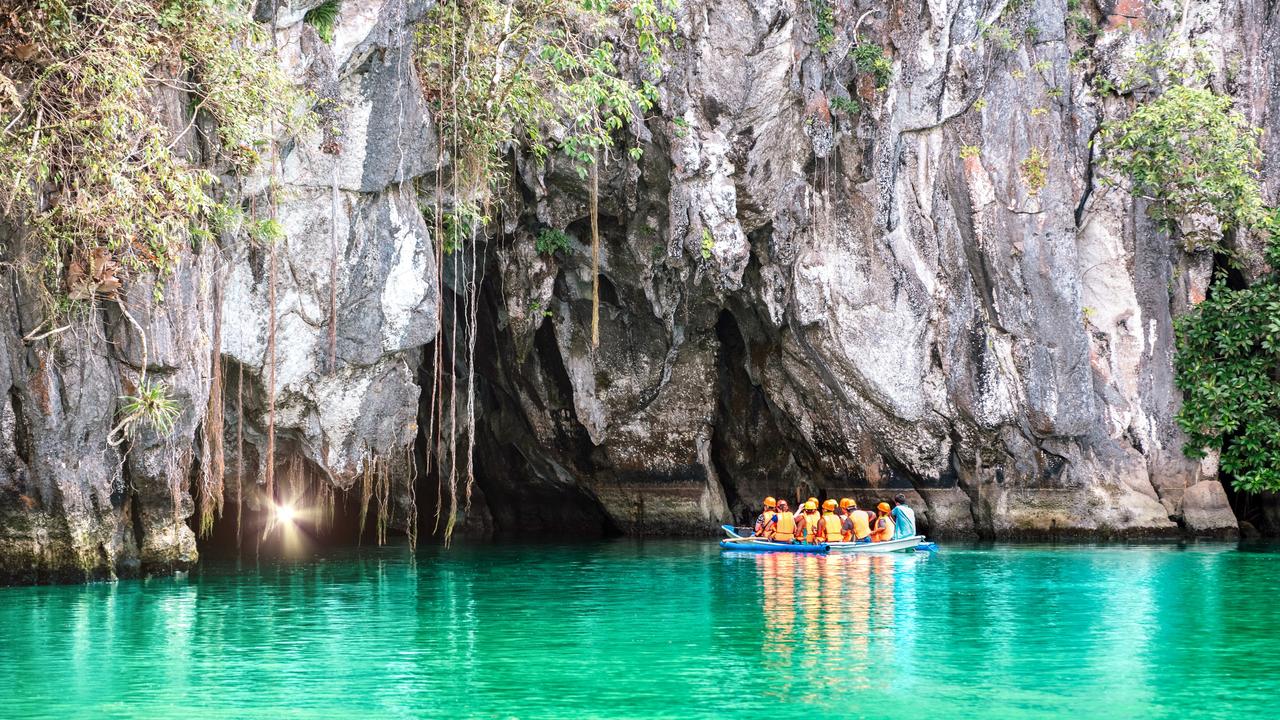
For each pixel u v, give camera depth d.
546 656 10.95
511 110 21.12
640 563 20.22
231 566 19.91
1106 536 24.98
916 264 25.44
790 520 23.16
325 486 22.78
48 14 14.38
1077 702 9.13
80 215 14.46
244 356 18.66
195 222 16.44
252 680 9.89
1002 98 25.09
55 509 15.46
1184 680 9.88
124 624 12.74
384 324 20.14
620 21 22.72
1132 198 25.47
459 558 21.55
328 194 19.14
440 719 8.62
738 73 23.53
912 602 14.55
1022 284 25.06
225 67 16.12
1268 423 24.38
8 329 15.05
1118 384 25.45
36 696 9.30
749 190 24.16
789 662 10.64
